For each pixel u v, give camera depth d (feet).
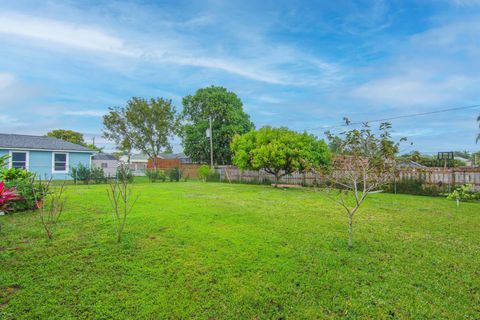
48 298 9.33
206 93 93.40
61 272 11.24
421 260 13.24
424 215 24.32
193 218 20.95
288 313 8.87
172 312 8.78
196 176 80.23
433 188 40.86
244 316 8.70
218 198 32.94
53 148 59.72
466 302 9.58
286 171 50.72
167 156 159.43
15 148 54.34
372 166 15.16
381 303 9.40
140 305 9.10
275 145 45.93
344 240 16.11
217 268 11.93
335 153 17.03
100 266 11.85
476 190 36.35
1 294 9.49
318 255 13.60
